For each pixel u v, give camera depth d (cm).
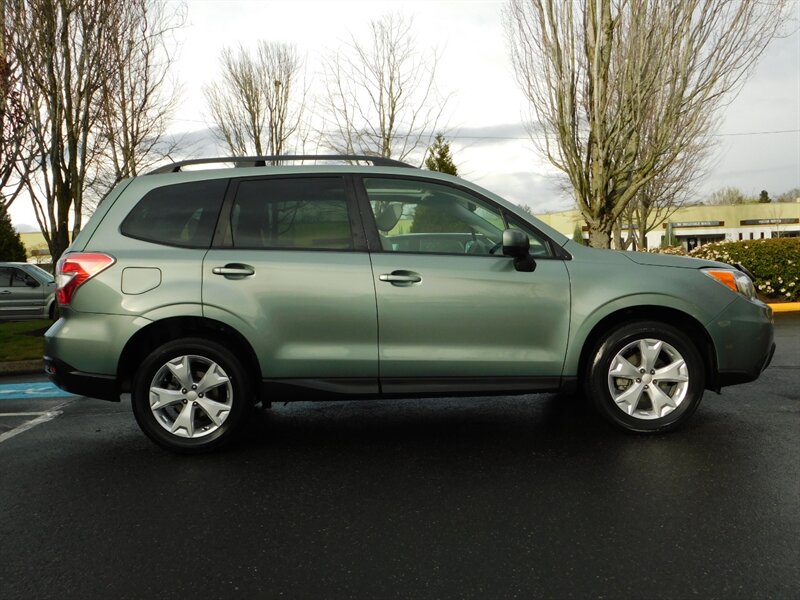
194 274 392
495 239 415
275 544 276
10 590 242
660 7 1285
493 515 300
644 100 1344
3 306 1407
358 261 398
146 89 1188
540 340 402
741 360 409
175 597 235
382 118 1803
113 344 389
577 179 1457
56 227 1138
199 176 416
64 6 1017
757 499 309
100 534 291
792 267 1292
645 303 400
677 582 236
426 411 498
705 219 5403
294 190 412
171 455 407
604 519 291
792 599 223
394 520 297
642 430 408
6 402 612
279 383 396
